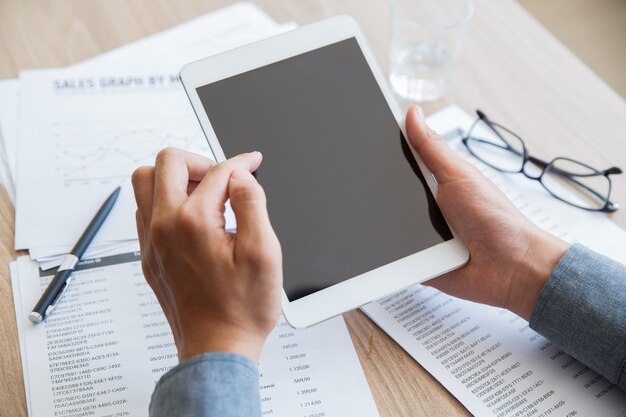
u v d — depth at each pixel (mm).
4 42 867
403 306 648
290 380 586
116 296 642
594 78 854
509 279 623
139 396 572
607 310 566
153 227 536
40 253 670
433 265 624
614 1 1564
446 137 795
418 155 666
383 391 584
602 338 564
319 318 592
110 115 794
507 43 888
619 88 1408
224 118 646
